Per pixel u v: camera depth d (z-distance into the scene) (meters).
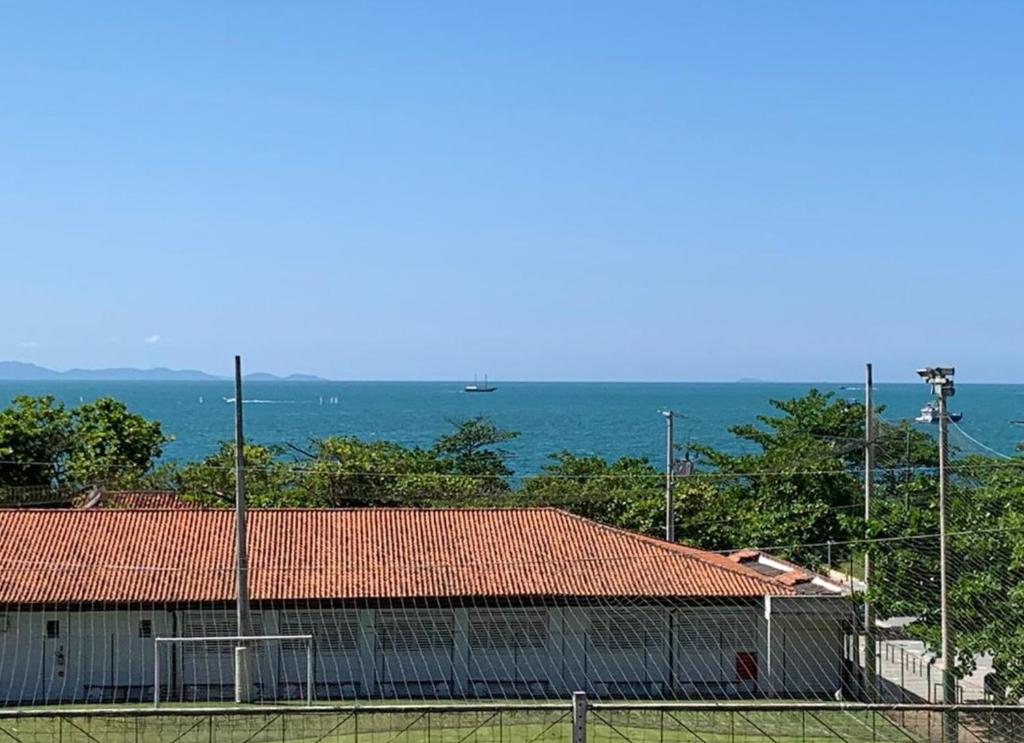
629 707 30.86
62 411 73.88
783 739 36.66
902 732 36.28
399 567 45.53
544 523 49.09
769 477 63.06
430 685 44.16
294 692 43.66
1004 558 36.94
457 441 88.38
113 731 36.41
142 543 46.34
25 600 42.59
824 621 44.47
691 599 44.41
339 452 72.69
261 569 45.00
